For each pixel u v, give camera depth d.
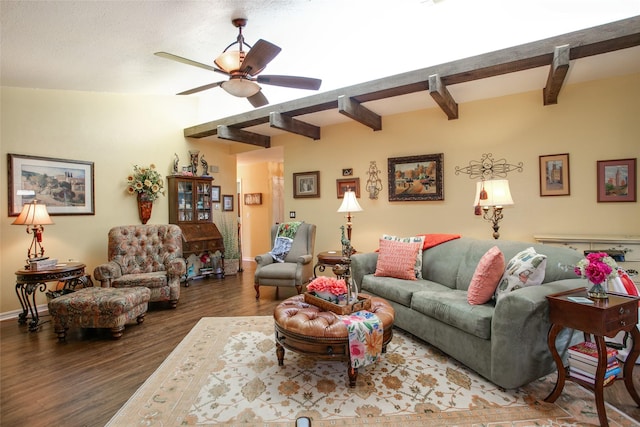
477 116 3.90
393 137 4.48
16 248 3.71
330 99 3.69
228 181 6.33
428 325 2.65
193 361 2.48
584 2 2.58
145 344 2.82
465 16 3.05
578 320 1.72
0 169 3.61
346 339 2.03
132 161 4.81
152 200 4.90
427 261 3.41
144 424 1.75
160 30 2.87
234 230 6.35
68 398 2.00
